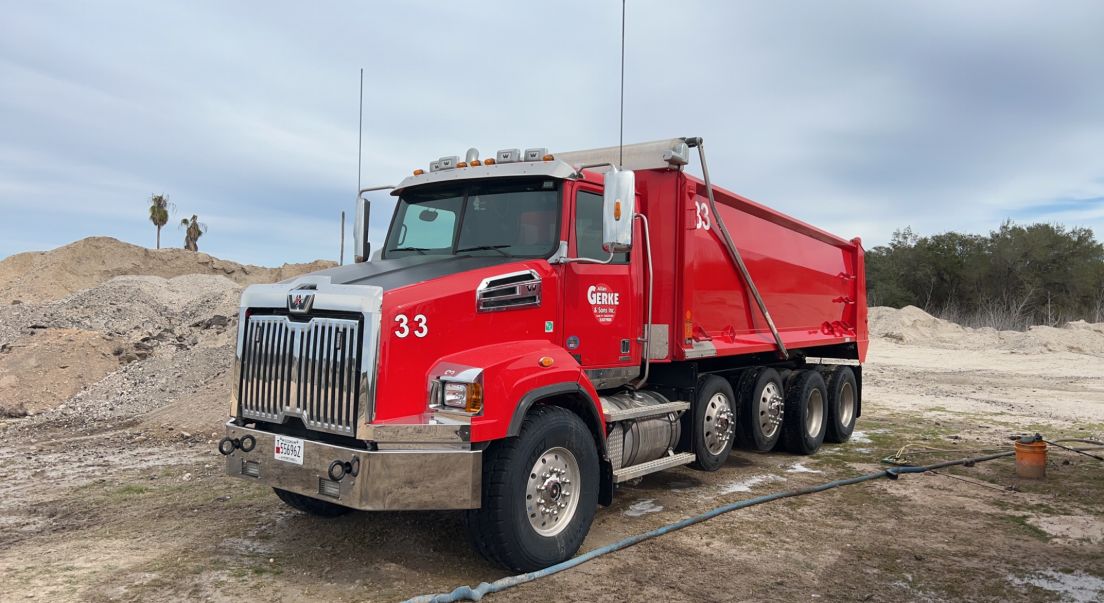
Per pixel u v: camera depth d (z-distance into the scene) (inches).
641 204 272.5
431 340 176.7
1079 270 1696.6
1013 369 908.0
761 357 351.3
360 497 161.3
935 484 294.5
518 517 178.7
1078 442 400.8
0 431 407.2
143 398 470.6
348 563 192.5
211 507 243.3
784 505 259.0
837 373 398.9
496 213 222.7
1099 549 215.2
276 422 184.2
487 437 169.9
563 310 213.3
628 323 242.5
